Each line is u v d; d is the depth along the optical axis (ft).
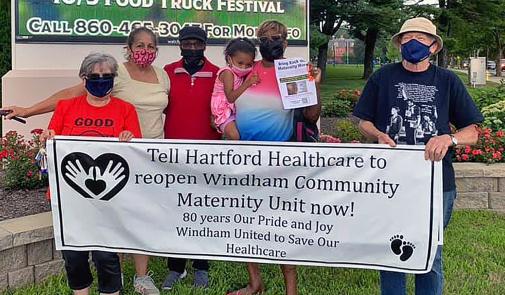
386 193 10.97
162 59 26.78
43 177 18.37
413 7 83.61
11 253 13.24
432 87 10.53
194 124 13.34
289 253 11.62
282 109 11.98
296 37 28.89
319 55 88.28
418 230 10.89
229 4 27.68
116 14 26.07
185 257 11.94
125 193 11.85
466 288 13.55
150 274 14.43
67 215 11.91
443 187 10.89
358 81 98.48
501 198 20.07
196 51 13.08
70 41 25.58
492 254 15.90
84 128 11.81
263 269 14.94
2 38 30.50
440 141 10.24
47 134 11.66
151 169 11.75
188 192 11.77
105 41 26.00
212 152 11.58
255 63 12.33
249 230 11.71
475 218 19.19
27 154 18.71
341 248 11.36
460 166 20.26
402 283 11.30
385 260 11.19
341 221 11.28
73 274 12.08
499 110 24.39
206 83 13.33
